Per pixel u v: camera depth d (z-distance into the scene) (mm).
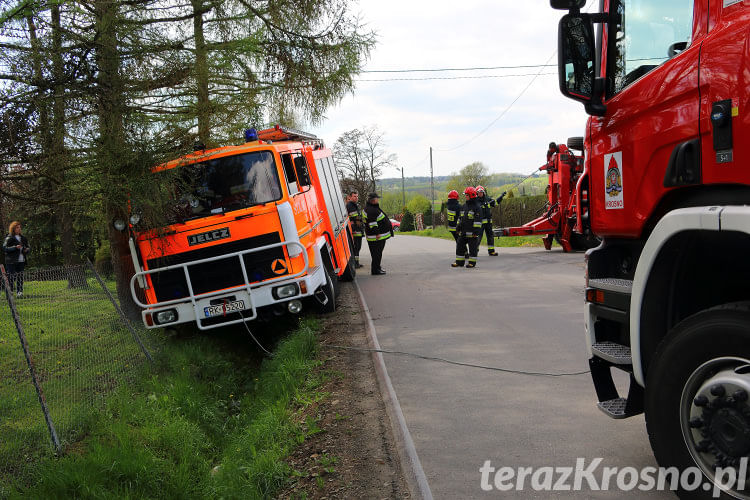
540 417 4645
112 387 6566
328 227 10758
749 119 2520
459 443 4270
